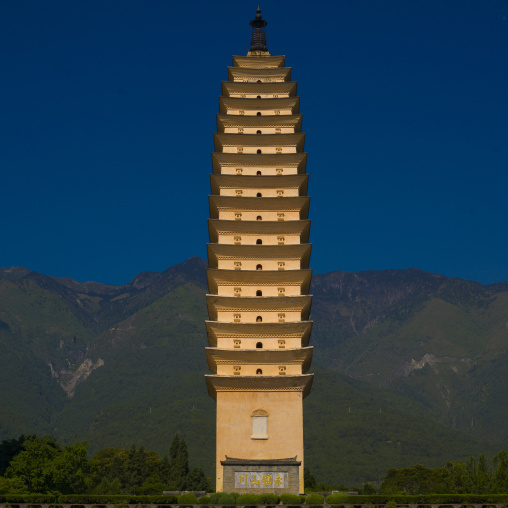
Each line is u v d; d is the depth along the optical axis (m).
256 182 93.75
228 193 93.81
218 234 91.62
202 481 147.38
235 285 89.44
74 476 95.12
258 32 109.56
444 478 138.75
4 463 119.06
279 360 86.25
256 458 82.94
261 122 97.62
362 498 79.12
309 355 87.31
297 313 88.44
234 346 86.94
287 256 90.62
